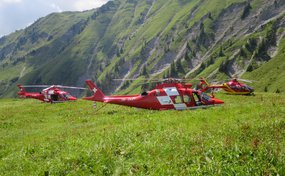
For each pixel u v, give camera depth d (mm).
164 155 12320
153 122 19438
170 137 14438
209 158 11039
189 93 28031
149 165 11469
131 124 19750
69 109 39594
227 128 14648
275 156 10383
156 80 29141
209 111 21859
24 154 16516
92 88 32469
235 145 11414
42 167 13352
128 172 11445
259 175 9555
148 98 28953
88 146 15109
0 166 15328
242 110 20297
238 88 43031
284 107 19469
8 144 21516
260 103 23266
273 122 14469
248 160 10484
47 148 16922
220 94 43594
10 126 31359
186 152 12055
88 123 25750
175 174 10352
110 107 37219
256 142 11695
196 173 10203
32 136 23641
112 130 18531
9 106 49875
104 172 11945
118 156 13172
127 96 30266
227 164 10328
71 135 20062
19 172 13883
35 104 49875
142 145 13711
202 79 38188
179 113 22906
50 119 33250
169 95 28234
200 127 15906
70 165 12906
